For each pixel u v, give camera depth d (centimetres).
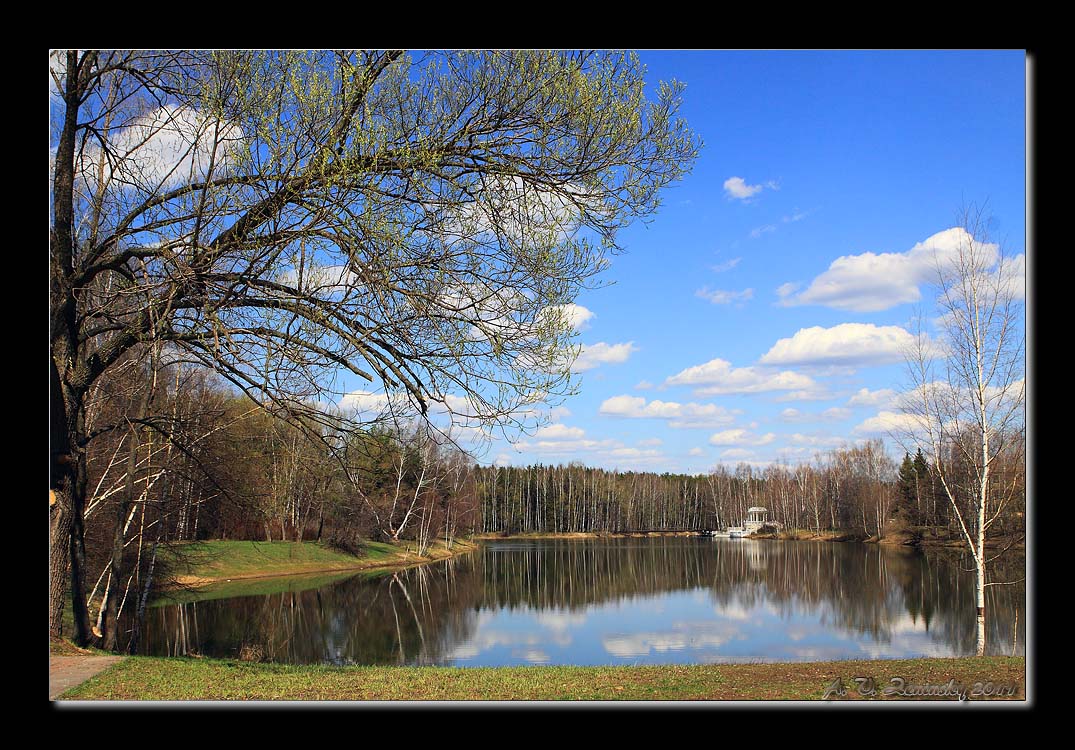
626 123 805
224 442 1633
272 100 754
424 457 2381
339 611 2867
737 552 6638
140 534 1753
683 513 11469
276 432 1048
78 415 1188
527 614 2839
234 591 3369
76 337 1048
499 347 766
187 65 928
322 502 2311
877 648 2039
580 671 1152
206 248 782
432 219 785
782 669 1207
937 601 2964
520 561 5744
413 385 789
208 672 1031
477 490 8562
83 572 1290
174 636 2192
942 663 1253
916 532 5581
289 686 959
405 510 4741
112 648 1498
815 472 9444
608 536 10244
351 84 745
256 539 4416
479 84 805
